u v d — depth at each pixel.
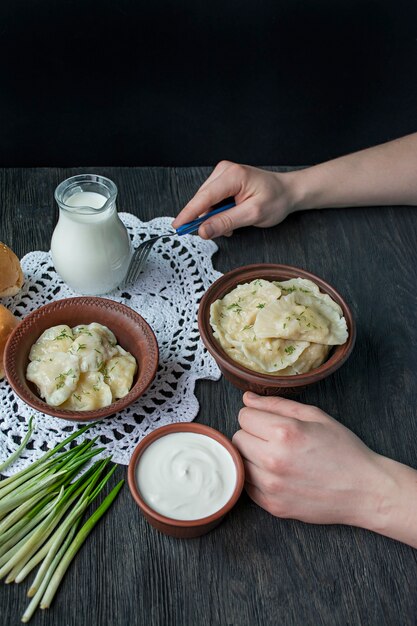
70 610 0.70
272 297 0.84
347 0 1.45
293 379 0.78
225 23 1.45
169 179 1.08
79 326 0.85
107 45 1.45
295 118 1.59
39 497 0.75
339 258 1.00
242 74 1.53
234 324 0.83
